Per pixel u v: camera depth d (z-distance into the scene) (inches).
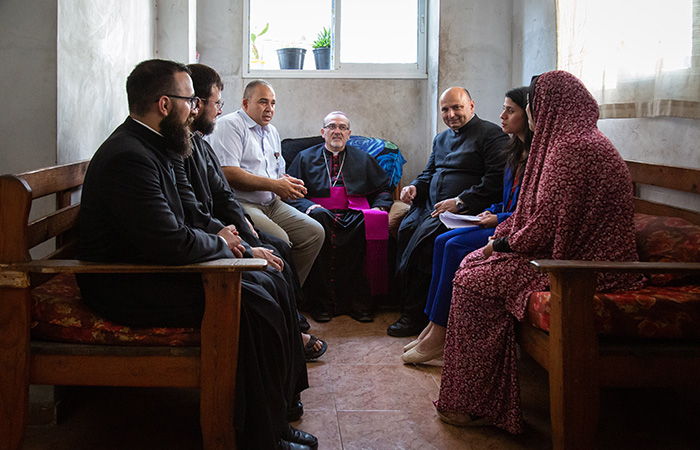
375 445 83.3
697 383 72.2
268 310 75.8
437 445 83.6
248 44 184.1
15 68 95.0
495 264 86.9
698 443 83.1
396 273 139.6
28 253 70.1
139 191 70.4
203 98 108.7
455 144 145.5
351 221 148.6
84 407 92.8
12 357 69.7
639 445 82.6
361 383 105.3
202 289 73.2
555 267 68.2
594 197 80.9
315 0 187.0
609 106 115.8
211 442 71.5
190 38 167.0
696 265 70.0
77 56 104.2
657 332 73.6
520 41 168.7
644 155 111.3
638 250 89.6
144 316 71.6
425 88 187.3
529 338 82.9
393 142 188.4
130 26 137.6
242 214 106.6
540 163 87.3
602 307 72.8
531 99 91.0
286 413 78.7
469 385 87.0
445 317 109.3
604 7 116.0
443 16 172.2
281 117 185.3
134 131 78.2
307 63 189.6
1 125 95.7
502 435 86.8
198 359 71.1
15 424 70.1
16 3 94.1
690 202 99.3
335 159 161.2
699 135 96.5
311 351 115.6
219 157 134.0
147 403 94.7
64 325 71.7
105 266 67.5
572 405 71.0
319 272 144.6
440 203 134.3
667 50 101.2
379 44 188.7
